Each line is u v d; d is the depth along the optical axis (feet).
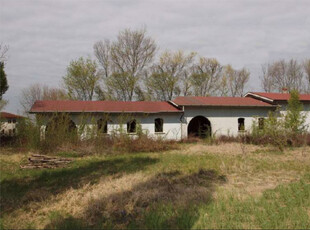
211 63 133.90
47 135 46.62
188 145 58.44
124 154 45.57
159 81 123.95
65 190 24.21
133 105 72.13
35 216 18.58
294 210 18.60
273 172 30.76
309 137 56.90
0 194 23.48
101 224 16.84
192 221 16.69
